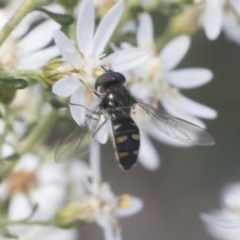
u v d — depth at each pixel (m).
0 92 0.10
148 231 0.18
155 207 0.18
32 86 0.11
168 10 0.11
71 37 0.10
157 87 0.11
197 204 0.18
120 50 0.10
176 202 0.18
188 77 0.11
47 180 0.12
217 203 0.18
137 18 0.11
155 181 0.18
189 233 0.18
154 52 0.11
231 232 0.14
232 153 0.17
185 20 0.11
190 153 0.17
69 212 0.11
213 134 0.17
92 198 0.11
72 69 0.10
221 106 0.17
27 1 0.10
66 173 0.12
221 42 0.16
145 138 0.12
